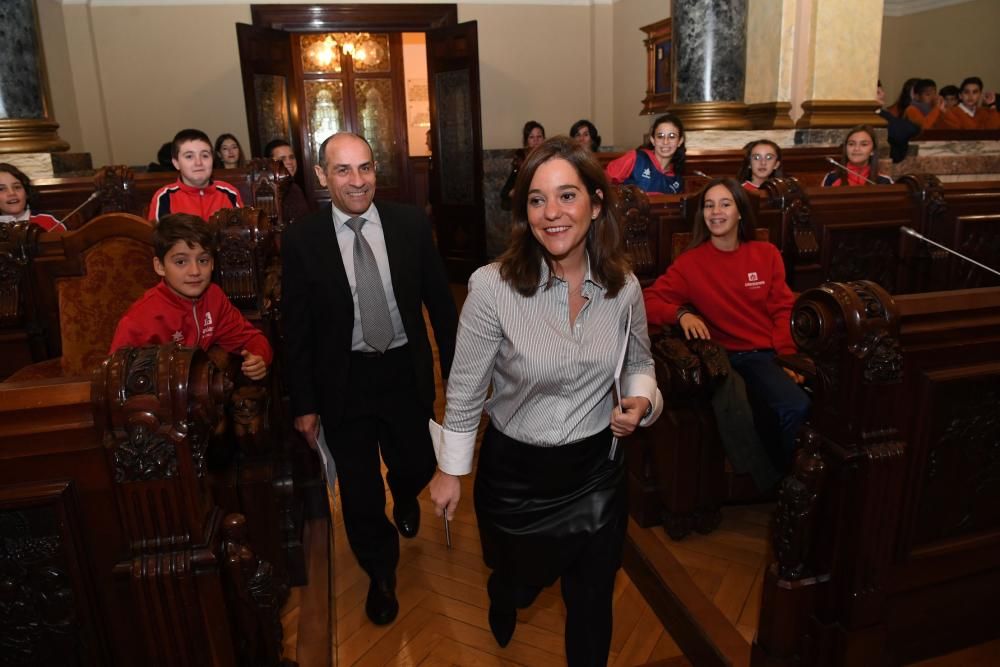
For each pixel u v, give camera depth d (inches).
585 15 339.3
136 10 299.4
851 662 68.0
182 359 49.5
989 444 69.4
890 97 449.4
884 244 135.3
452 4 324.8
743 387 100.7
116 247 107.7
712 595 91.6
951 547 70.5
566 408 59.6
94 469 50.8
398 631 87.7
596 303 59.7
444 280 89.0
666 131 162.7
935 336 64.0
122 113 305.1
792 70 228.8
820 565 69.7
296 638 85.5
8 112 215.5
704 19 222.8
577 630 62.7
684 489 103.3
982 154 251.0
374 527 87.4
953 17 406.9
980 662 76.2
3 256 105.7
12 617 52.8
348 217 82.0
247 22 308.5
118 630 54.6
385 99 401.1
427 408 89.3
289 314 82.5
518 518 62.1
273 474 88.7
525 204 57.2
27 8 217.6
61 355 112.8
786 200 125.0
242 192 169.6
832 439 66.4
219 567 52.8
